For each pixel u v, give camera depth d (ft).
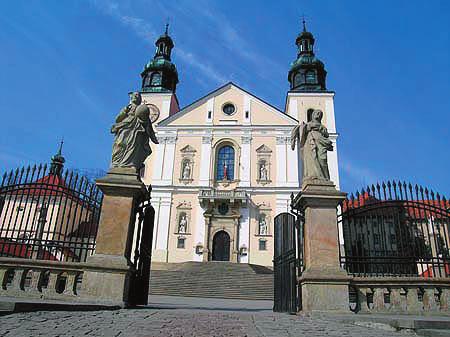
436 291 27.20
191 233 116.57
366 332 18.63
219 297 73.51
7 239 27.45
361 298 26.63
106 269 25.57
